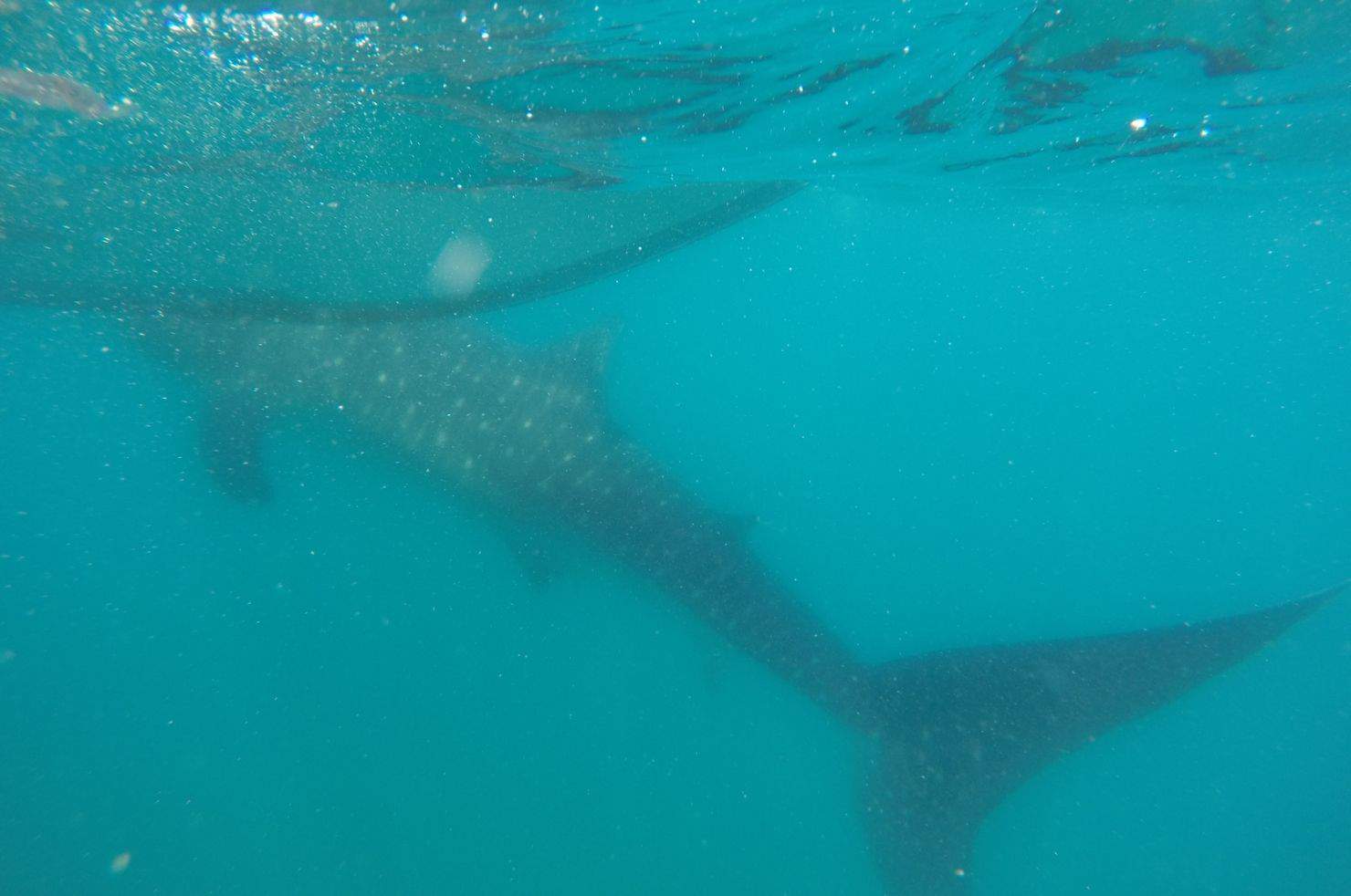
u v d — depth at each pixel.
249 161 5.25
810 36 5.09
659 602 5.71
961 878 5.21
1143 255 11.15
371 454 5.95
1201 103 5.97
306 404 5.90
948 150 6.50
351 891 5.50
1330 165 7.09
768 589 5.58
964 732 5.41
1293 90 5.80
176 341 5.84
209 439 6.03
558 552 5.79
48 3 4.60
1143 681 5.28
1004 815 5.68
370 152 5.39
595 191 6.18
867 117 5.86
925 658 5.55
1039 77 5.64
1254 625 5.21
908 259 10.34
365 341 5.85
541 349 6.03
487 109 5.32
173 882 5.56
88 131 4.97
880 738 5.46
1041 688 5.39
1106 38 5.26
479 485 5.84
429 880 5.50
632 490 5.73
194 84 4.92
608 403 5.97
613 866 5.54
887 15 5.02
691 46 5.06
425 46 4.88
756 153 6.09
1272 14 5.12
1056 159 6.83
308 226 5.55
